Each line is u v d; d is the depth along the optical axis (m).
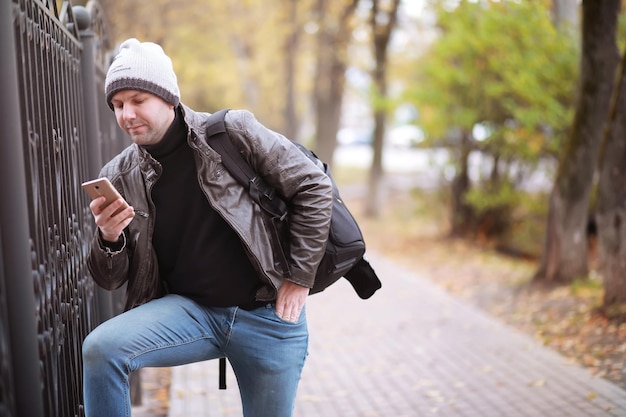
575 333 7.73
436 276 12.34
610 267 8.09
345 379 6.41
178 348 2.73
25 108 2.31
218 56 25.78
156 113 2.59
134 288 2.82
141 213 2.72
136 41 2.61
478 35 13.05
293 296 2.77
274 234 2.75
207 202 2.71
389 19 20.05
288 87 27.14
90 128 4.26
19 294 2.16
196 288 2.79
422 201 16.95
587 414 5.25
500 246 15.40
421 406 5.59
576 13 13.10
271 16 25.02
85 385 2.58
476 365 6.72
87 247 3.82
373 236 17.97
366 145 52.72
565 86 12.11
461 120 14.05
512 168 14.74
